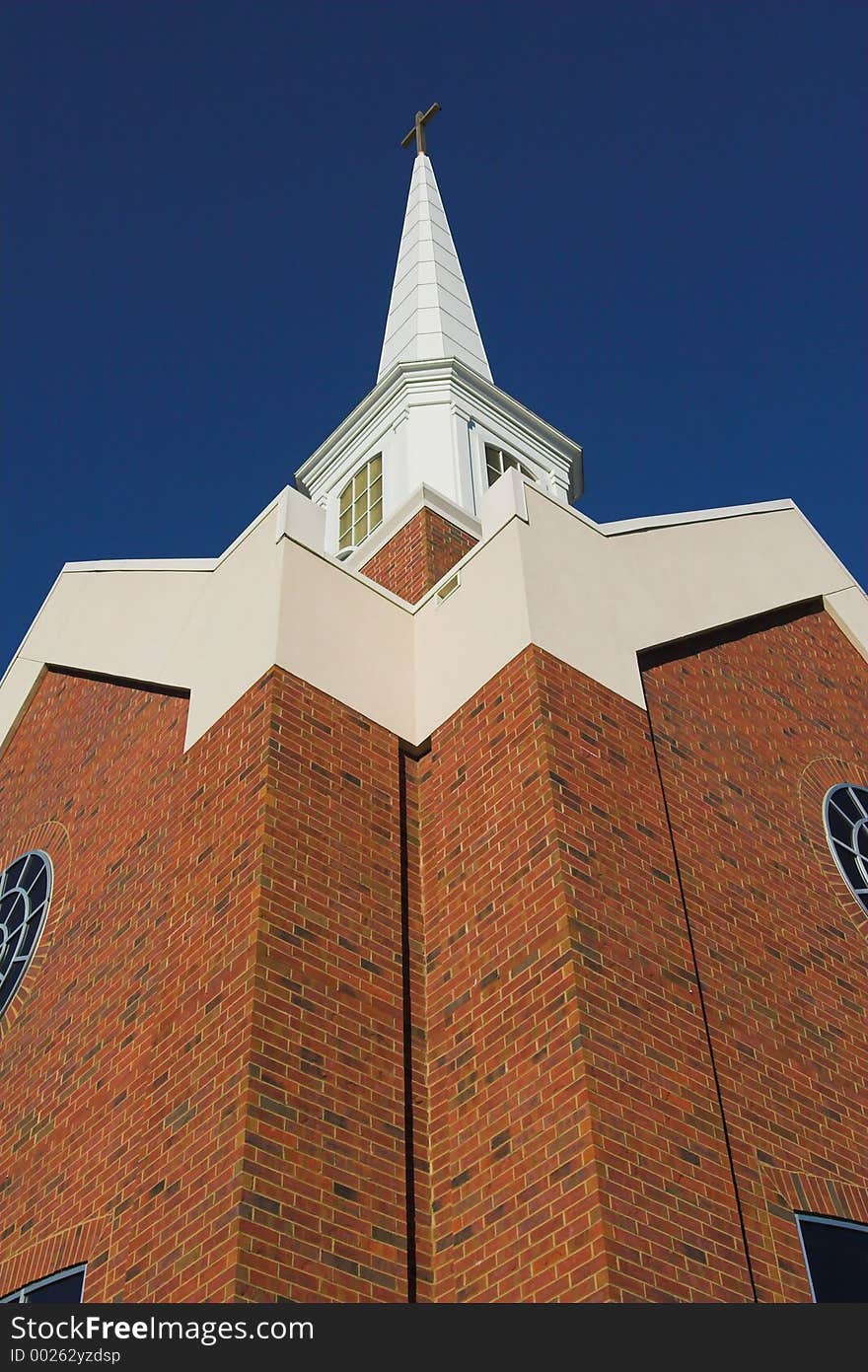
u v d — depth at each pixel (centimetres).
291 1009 842
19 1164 1001
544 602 1096
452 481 1884
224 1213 738
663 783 1086
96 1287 813
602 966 847
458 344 2316
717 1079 891
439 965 948
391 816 1031
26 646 1593
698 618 1298
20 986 1170
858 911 1161
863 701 1473
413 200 2752
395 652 1168
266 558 1164
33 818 1361
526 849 923
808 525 1627
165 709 1224
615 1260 707
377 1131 838
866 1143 958
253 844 918
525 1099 813
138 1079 912
